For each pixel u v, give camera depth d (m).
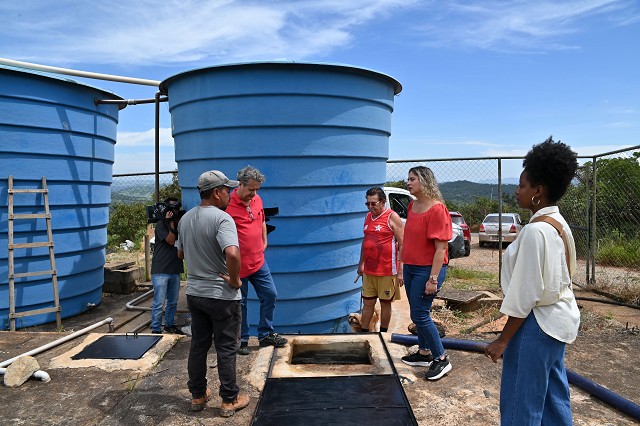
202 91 5.26
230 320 3.24
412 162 8.73
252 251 4.18
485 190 9.48
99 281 7.22
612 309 6.95
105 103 6.95
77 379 3.87
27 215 5.94
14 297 5.96
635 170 9.34
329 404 3.36
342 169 5.48
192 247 3.19
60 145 6.27
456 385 3.65
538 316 2.23
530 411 2.24
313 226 5.40
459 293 7.26
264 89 5.10
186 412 3.34
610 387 3.62
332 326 5.79
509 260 2.27
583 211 9.51
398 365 4.01
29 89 5.95
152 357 4.26
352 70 5.32
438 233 3.56
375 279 4.77
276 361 4.12
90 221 6.82
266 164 5.20
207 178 3.24
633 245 10.41
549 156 2.21
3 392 3.65
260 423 3.13
